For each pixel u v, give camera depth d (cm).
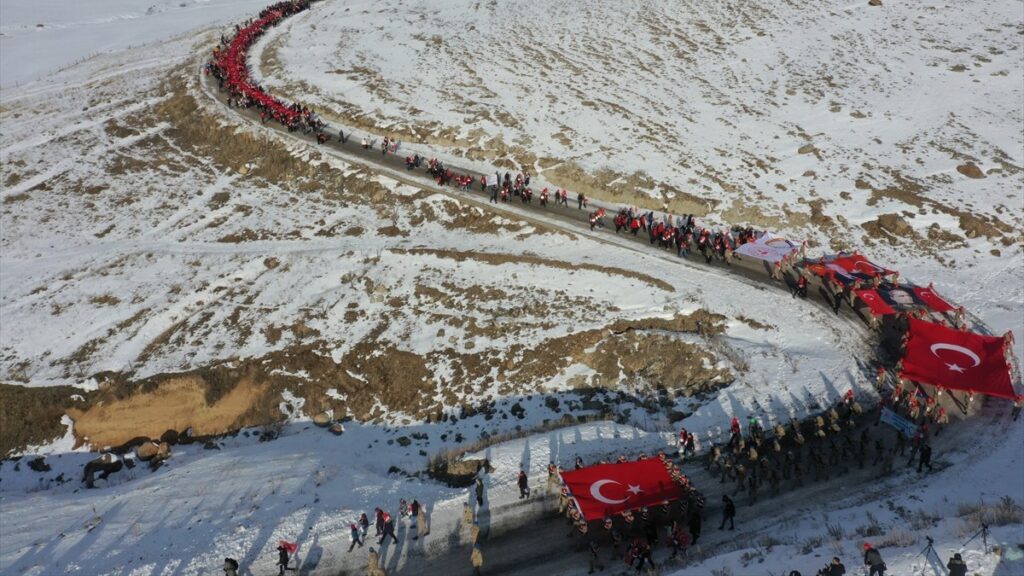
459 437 2934
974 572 1585
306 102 5584
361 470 2711
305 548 2216
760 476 2356
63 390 3319
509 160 4719
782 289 3444
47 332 3694
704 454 2502
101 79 6912
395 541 2225
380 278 3831
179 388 3278
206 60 6800
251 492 2548
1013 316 3194
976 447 2405
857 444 2467
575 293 3534
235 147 5219
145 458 3055
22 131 5828
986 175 4344
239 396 3297
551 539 2189
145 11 10812
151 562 2186
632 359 3103
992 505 1983
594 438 2633
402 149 4975
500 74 5969
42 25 9956
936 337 2823
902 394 2694
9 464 3120
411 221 4294
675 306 3325
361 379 3309
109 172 5166
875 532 1933
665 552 2097
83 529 2406
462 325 3459
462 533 2238
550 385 3089
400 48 6656
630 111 5291
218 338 3572
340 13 8019
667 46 6500
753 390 2781
